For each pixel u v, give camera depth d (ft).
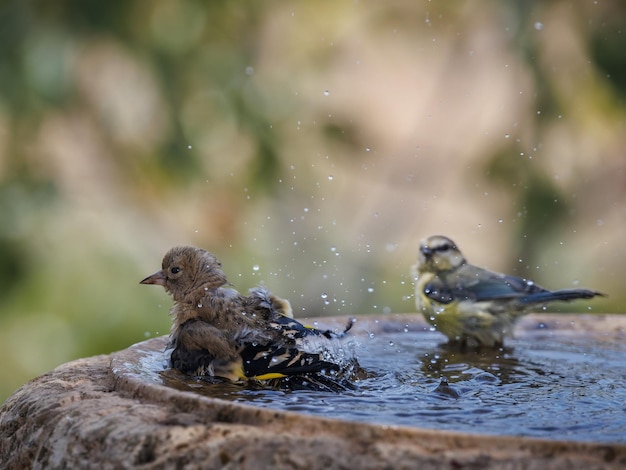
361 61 64.90
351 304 50.65
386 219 60.18
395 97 67.26
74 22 40.27
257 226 43.83
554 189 46.06
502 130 55.26
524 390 21.18
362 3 52.54
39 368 38.60
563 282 49.44
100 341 38.91
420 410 18.28
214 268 23.66
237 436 15.10
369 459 14.15
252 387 20.97
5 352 38.42
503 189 46.73
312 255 49.08
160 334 39.50
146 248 40.75
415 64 64.64
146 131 41.93
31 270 38.99
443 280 31.27
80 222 40.14
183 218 42.57
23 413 18.38
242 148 42.83
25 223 39.27
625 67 45.06
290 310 25.67
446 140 63.87
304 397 19.70
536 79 45.06
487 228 59.67
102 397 18.07
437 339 30.81
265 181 43.06
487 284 30.71
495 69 59.41
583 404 19.40
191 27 41.86
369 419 17.20
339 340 23.82
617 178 51.03
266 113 42.86
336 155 45.83
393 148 64.39
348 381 22.04
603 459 13.97
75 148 42.24
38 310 38.83
